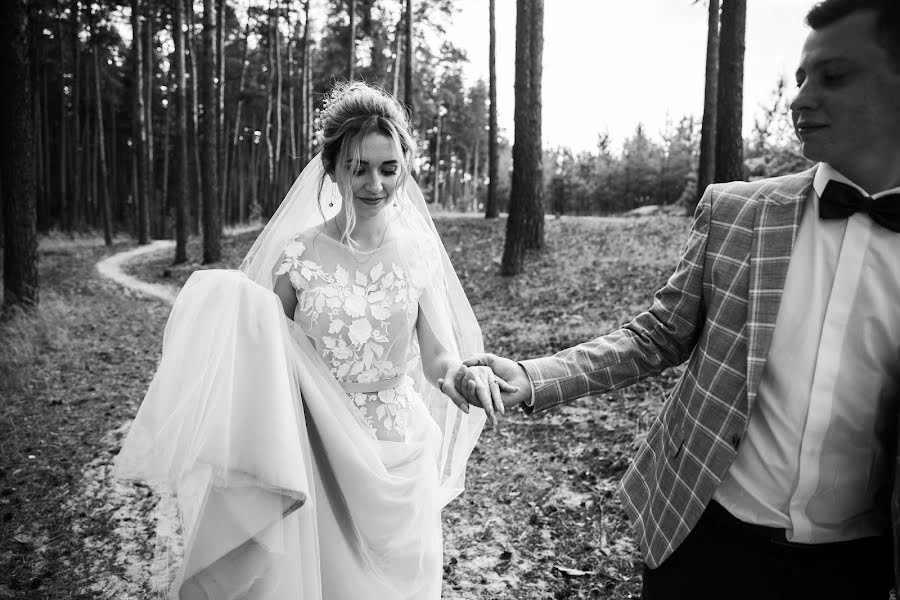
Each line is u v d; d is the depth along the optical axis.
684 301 1.78
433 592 2.38
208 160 19.81
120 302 13.38
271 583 1.98
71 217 37.91
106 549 3.75
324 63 34.00
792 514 1.54
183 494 2.03
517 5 11.92
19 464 4.88
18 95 9.80
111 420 5.83
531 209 12.90
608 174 39.81
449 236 17.47
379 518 2.23
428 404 2.78
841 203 1.47
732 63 8.69
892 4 1.31
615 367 1.88
